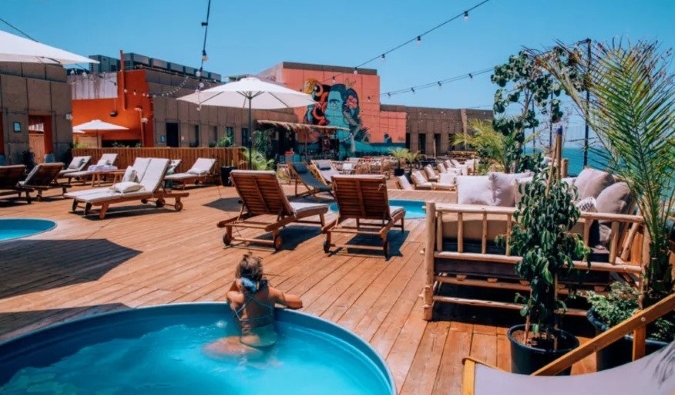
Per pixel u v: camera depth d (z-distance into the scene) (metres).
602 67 2.62
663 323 2.62
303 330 3.83
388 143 34.53
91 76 23.36
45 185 11.16
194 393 2.95
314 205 7.21
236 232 7.36
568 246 2.68
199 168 14.06
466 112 38.44
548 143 8.05
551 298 2.71
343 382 3.11
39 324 3.66
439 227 3.83
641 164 2.66
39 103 17.88
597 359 2.79
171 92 23.39
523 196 2.78
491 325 3.72
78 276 4.97
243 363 3.34
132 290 4.52
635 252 3.89
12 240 6.72
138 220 8.43
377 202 6.14
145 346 3.58
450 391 2.72
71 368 3.24
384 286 4.70
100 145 22.19
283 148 30.34
